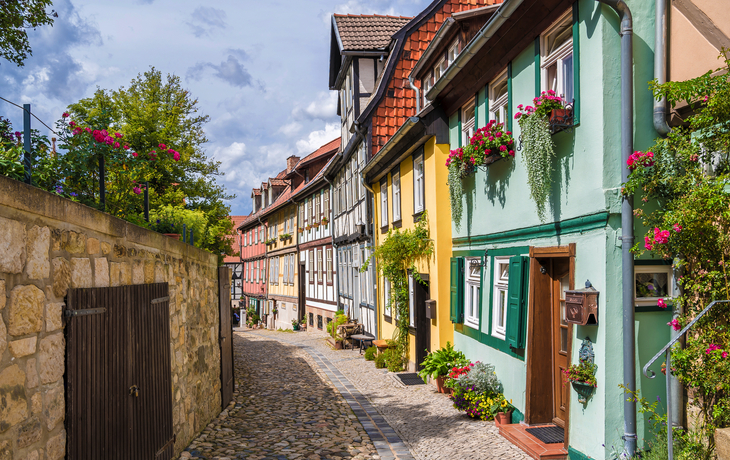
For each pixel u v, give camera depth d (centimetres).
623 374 484
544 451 557
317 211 2369
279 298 3094
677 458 429
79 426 358
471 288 897
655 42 499
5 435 280
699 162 429
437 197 994
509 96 707
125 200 676
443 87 896
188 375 639
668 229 427
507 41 684
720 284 403
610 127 496
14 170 334
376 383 1086
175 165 1808
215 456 579
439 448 620
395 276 1243
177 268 611
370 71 1599
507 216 726
